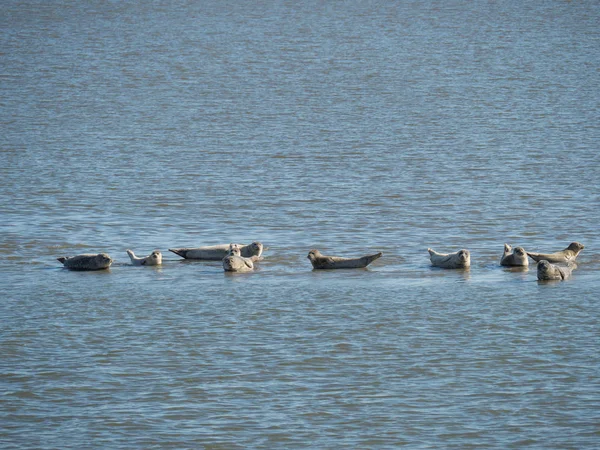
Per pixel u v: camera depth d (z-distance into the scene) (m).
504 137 174.88
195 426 52.03
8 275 84.81
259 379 58.28
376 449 49.28
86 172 142.50
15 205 117.19
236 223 108.06
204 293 77.62
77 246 96.69
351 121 199.25
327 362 60.97
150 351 63.25
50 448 49.62
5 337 66.19
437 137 176.00
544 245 96.06
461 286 79.00
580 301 73.44
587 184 130.00
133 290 78.81
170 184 133.00
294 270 86.19
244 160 154.25
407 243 97.31
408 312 71.25
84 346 64.31
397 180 135.00
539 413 53.00
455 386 56.81
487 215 110.81
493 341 64.38
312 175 140.25
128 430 51.66
